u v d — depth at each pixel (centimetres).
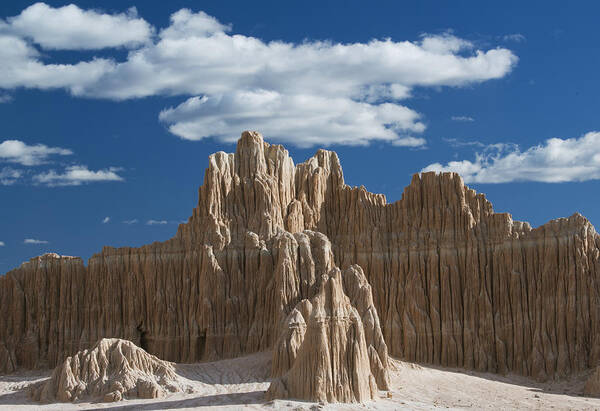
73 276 11612
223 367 9619
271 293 10531
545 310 10325
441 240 10962
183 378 9150
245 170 11319
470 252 10806
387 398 8531
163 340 10869
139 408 8231
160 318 10944
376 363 8931
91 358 9031
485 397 8838
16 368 11256
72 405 8606
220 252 10825
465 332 10631
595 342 9988
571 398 8900
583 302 10162
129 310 11194
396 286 11019
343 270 11044
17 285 11644
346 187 11725
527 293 10519
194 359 10719
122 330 11225
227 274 10794
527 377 10212
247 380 9138
